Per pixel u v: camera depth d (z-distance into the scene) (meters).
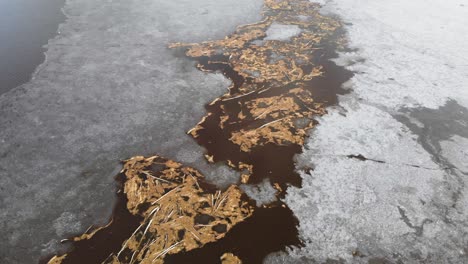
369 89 1.78
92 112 1.58
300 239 1.09
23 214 1.15
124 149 1.40
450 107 1.68
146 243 1.07
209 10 2.63
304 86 1.79
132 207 1.17
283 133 1.49
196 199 1.20
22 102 1.63
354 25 2.45
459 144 1.46
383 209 1.18
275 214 1.16
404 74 1.91
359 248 1.07
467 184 1.28
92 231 1.10
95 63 1.94
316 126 1.53
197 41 2.20
